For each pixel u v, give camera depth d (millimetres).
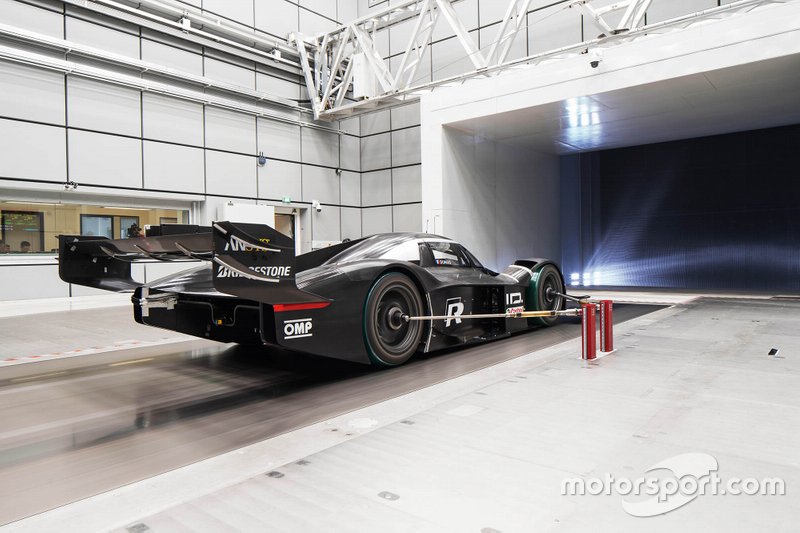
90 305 8656
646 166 12703
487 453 1979
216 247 2623
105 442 2273
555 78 8562
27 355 4328
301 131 13164
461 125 10117
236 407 2764
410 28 13461
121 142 9797
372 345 3412
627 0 9180
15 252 8797
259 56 12141
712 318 5809
